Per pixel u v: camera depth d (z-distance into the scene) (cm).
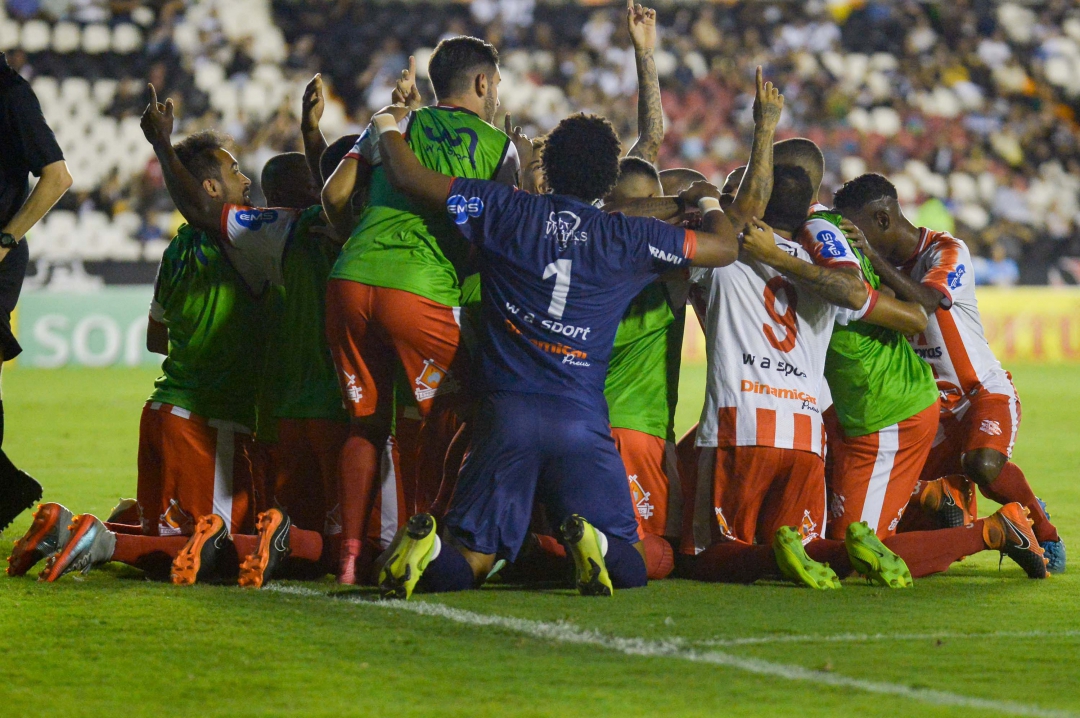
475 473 1627
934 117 9388
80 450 3653
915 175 8975
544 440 1617
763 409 1777
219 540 1725
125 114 8806
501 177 1759
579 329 1638
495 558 1672
